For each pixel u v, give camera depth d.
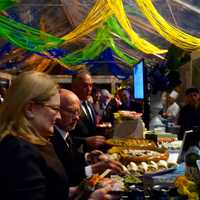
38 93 1.53
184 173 1.97
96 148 3.52
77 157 2.73
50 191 1.53
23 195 1.35
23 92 1.52
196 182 1.70
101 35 9.52
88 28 7.22
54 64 13.76
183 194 1.68
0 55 10.63
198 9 5.76
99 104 9.38
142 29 7.91
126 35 8.93
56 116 1.58
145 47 7.66
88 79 4.31
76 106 2.67
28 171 1.39
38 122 1.54
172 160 2.61
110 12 6.77
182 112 5.43
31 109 1.53
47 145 1.59
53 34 9.88
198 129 2.06
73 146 2.79
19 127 1.50
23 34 7.12
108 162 2.49
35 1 7.61
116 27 8.65
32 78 1.55
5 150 1.42
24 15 8.23
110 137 4.62
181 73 8.68
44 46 7.50
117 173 2.41
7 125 1.50
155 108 5.42
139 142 3.31
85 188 2.08
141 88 5.27
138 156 2.54
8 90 1.56
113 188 1.98
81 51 11.04
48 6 8.03
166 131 5.25
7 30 7.02
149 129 4.82
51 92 1.56
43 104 1.54
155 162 2.48
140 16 6.94
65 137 2.70
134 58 11.16
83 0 7.42
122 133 4.13
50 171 1.52
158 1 5.74
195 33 6.47
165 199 1.71
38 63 12.16
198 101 5.43
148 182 2.04
